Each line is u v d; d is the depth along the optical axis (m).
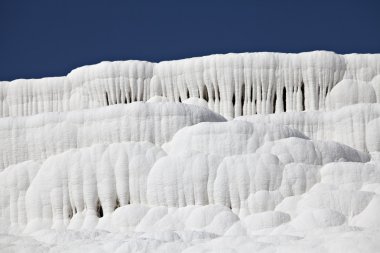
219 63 84.06
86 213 66.69
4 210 71.31
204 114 71.94
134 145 67.56
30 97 91.56
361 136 74.50
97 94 87.19
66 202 67.69
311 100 83.94
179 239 46.19
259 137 66.00
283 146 64.62
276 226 55.78
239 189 60.56
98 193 66.62
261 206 59.50
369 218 54.38
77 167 67.75
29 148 75.06
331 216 54.62
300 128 77.12
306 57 84.38
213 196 61.09
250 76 83.62
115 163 66.62
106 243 42.97
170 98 86.62
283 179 60.62
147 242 41.28
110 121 71.19
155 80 86.69
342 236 38.81
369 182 60.44
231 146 65.19
